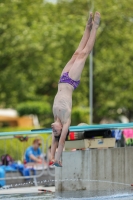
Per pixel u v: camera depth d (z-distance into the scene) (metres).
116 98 68.00
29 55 60.72
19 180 34.06
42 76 64.75
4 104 70.00
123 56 66.38
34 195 27.27
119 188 27.98
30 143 39.09
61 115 23.64
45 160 35.53
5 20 57.00
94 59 64.69
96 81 66.69
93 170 27.72
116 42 66.38
